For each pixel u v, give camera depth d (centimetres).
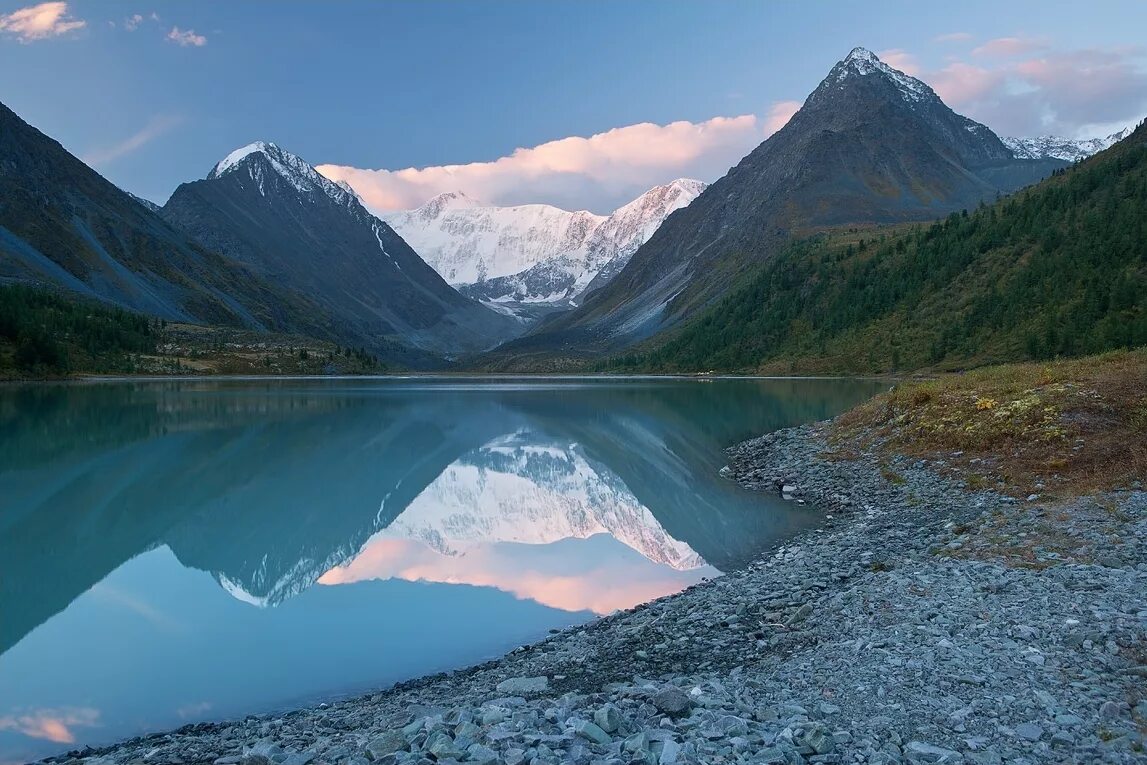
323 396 13200
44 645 2339
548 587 2831
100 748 1593
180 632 2438
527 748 1097
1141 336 10688
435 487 5109
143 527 4031
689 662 1745
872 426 4884
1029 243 16512
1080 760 1018
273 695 1931
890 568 2280
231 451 6581
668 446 6388
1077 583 1761
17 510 4366
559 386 16625
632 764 1030
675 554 3072
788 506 3762
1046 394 3934
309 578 3086
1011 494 3056
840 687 1347
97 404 10688
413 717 1466
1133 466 2953
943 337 14950
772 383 14712
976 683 1288
